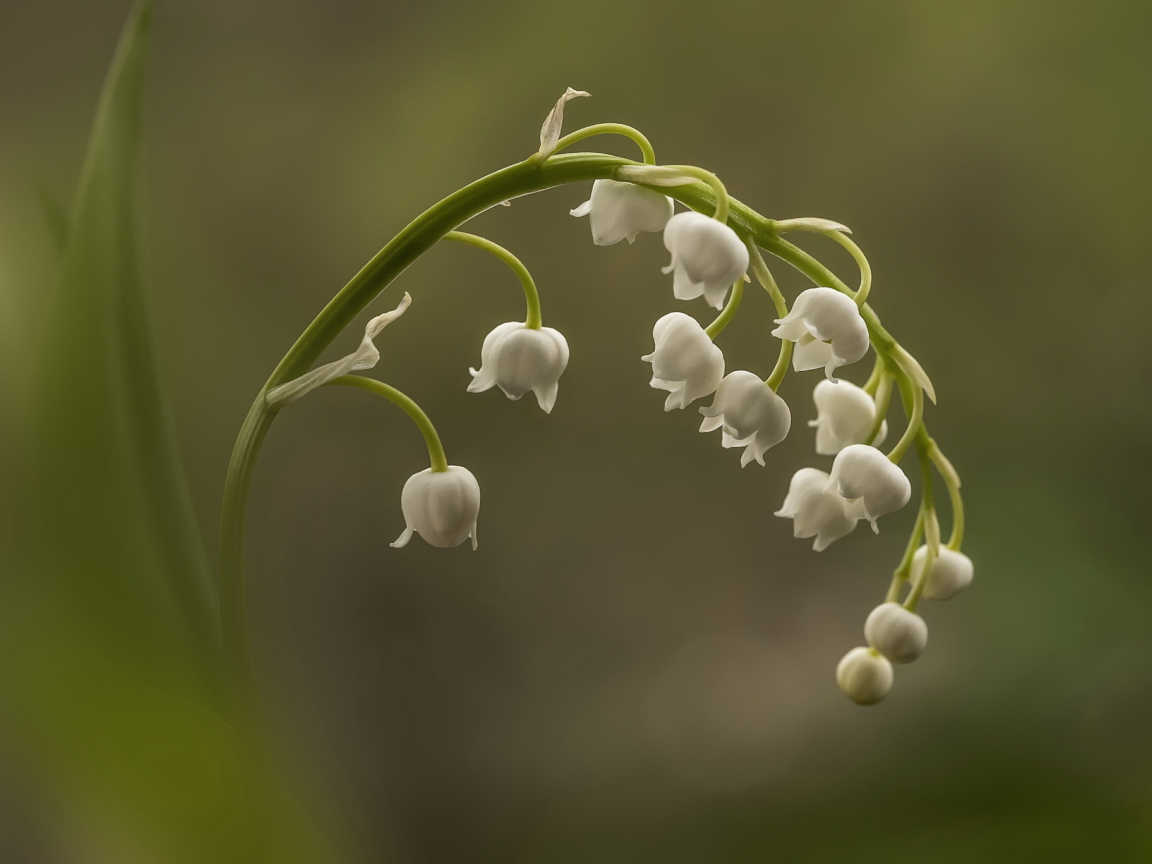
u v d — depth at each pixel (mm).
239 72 814
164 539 355
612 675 843
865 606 854
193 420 787
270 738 330
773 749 803
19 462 340
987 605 831
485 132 841
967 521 861
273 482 804
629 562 855
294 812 329
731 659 847
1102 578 823
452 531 369
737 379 366
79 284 357
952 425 882
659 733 820
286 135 823
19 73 762
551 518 847
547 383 369
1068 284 881
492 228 826
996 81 864
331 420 821
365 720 794
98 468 352
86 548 345
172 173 800
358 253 831
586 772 808
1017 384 887
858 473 368
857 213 869
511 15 848
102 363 356
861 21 851
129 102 366
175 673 329
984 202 875
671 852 754
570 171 361
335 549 812
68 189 750
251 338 813
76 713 325
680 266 354
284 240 822
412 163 836
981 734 714
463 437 833
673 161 854
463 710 816
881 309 873
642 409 851
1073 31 849
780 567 864
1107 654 776
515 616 838
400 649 812
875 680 378
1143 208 860
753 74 855
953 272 879
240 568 364
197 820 326
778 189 864
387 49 838
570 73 848
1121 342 875
